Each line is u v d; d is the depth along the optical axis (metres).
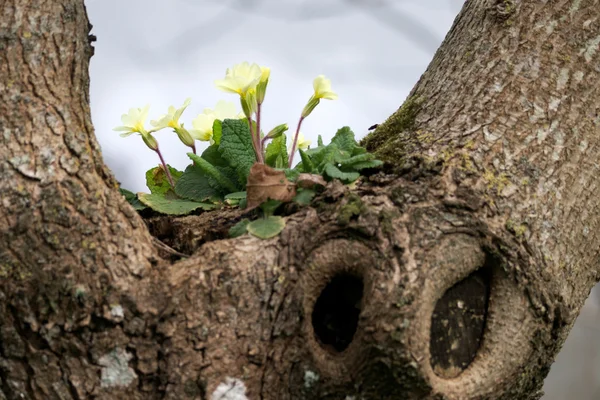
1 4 1.17
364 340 1.14
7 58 1.16
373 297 1.14
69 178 1.15
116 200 1.17
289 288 1.16
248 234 1.18
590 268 1.24
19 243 1.14
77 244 1.14
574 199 1.23
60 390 1.14
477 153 1.22
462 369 1.17
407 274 1.14
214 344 1.15
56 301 1.14
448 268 1.15
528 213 1.20
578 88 1.26
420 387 1.14
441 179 1.19
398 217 1.17
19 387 1.14
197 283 1.16
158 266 1.16
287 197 1.22
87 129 1.17
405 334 1.13
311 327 1.16
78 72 1.18
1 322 1.14
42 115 1.16
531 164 1.23
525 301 1.18
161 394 1.15
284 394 1.16
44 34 1.17
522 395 1.20
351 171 1.24
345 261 1.16
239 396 1.15
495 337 1.17
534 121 1.25
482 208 1.18
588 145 1.25
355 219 1.16
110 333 1.14
